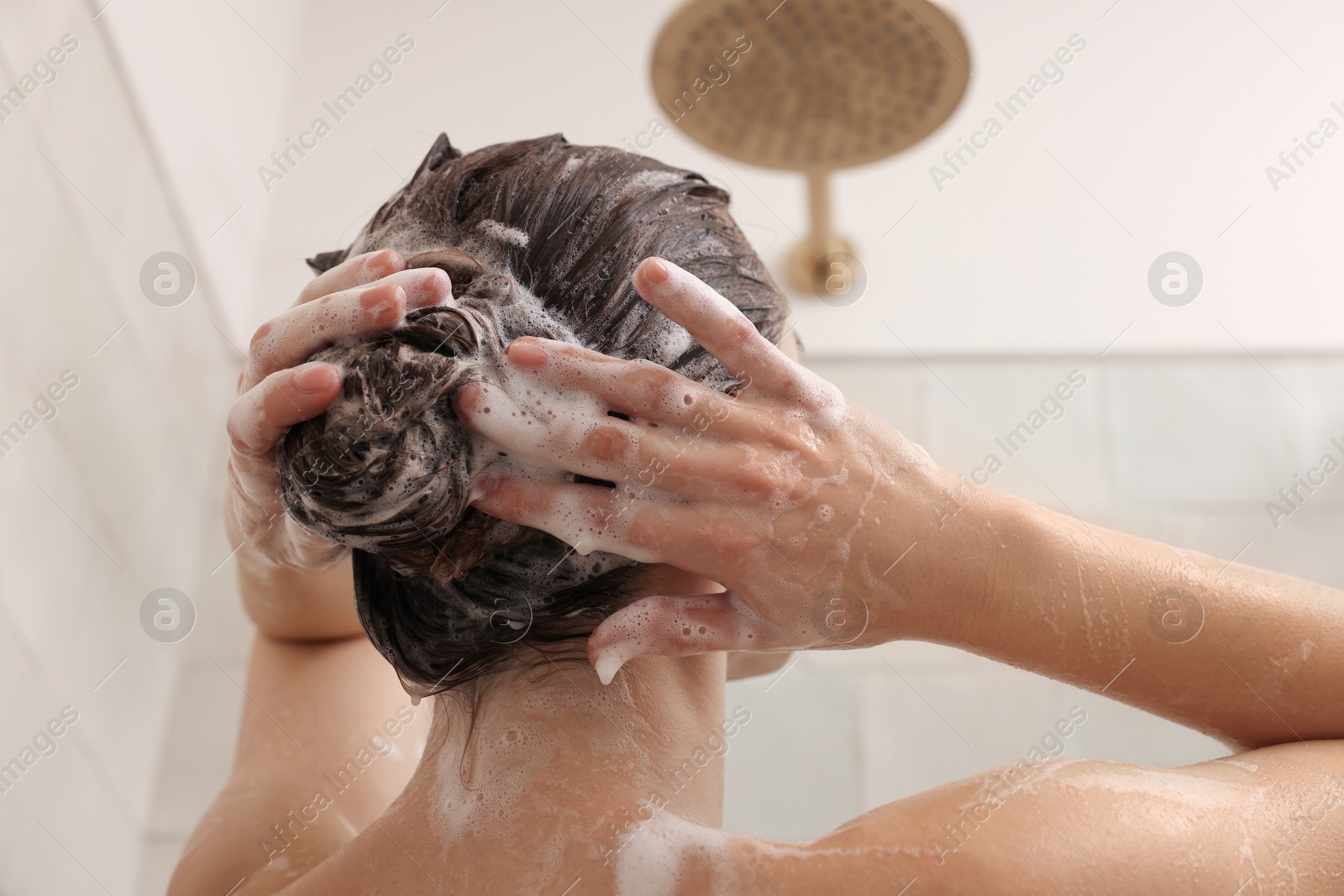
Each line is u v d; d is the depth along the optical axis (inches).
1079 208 53.7
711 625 15.8
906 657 46.7
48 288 36.4
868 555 15.9
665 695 16.4
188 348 48.0
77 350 38.5
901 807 15.2
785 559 15.7
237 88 52.2
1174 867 14.2
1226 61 56.3
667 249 16.2
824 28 36.9
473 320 14.9
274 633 24.7
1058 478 49.9
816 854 14.6
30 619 35.3
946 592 16.3
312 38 57.7
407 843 15.8
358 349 14.5
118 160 41.4
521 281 15.7
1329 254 52.5
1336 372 50.8
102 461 40.3
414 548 14.9
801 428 16.1
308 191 55.2
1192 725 18.3
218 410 50.9
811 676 46.6
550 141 16.9
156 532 45.2
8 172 33.7
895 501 16.2
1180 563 17.9
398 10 58.4
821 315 51.7
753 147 43.3
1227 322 51.7
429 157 17.7
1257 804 15.4
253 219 53.6
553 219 15.9
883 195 54.4
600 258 15.8
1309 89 55.4
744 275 17.1
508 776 15.7
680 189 16.8
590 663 16.1
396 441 14.0
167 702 46.3
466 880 15.1
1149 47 56.9
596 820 15.0
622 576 16.6
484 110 56.6
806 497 15.7
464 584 16.1
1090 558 17.1
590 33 58.0
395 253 15.4
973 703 45.9
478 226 16.0
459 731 16.6
